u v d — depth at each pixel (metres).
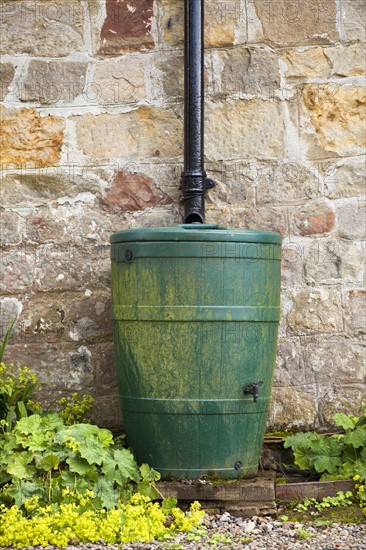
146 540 4.53
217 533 4.64
